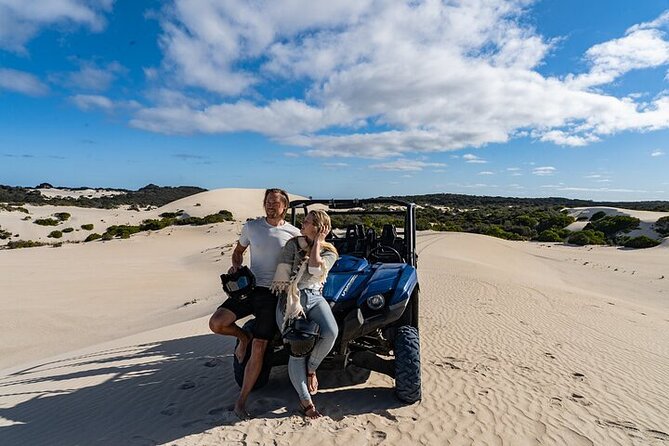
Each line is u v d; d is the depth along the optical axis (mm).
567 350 7027
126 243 47375
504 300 12117
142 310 17359
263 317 3787
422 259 23078
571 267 32844
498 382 5062
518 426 3902
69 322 15055
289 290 3594
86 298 19781
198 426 3656
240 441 3404
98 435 3559
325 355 3746
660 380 5832
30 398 4699
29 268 30703
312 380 4051
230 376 4988
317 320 3674
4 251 42094
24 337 13039
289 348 3826
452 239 39875
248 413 3904
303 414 3898
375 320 3990
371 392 4461
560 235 56812
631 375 5918
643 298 22484
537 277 25953
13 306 17500
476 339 7258
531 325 8922
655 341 8953
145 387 4770
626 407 4629
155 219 69312
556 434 3807
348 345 4320
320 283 3764
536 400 4578
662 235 53688
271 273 3863
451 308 10227
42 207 90062
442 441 3543
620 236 56031
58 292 21359
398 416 3936
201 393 4469
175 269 30875
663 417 4426
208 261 32750
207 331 8359
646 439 3842
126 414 4000
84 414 4059
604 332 9109
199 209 74938
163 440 3416
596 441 3732
